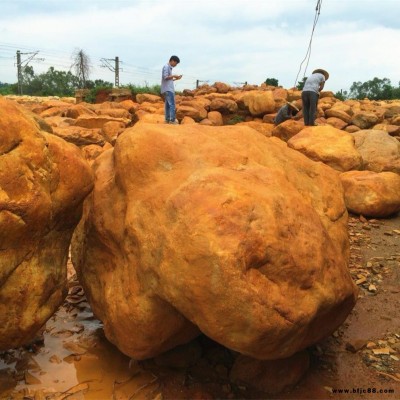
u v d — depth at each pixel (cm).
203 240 251
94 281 346
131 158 313
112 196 330
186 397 299
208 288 247
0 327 285
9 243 270
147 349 297
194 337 318
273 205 277
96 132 1168
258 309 245
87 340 365
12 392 302
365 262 518
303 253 271
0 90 4250
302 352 317
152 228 278
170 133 323
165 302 278
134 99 2050
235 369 314
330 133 843
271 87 2133
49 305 307
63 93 4381
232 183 279
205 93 2094
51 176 285
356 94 5303
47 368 328
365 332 378
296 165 369
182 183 287
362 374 324
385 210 658
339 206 370
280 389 305
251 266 254
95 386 310
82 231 372
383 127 1334
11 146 263
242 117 1695
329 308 279
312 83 1097
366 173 704
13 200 260
